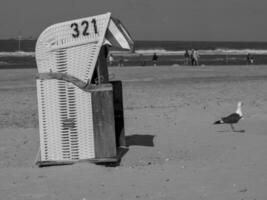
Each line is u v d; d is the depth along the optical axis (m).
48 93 11.34
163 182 9.62
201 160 11.56
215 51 143.25
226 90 28.52
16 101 24.19
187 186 9.27
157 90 28.80
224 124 16.64
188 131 15.47
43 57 11.42
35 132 15.93
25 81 36.50
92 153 11.34
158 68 53.00
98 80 11.55
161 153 12.45
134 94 26.75
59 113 11.34
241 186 9.13
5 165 11.60
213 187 9.12
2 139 14.80
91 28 11.23
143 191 9.05
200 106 21.69
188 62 68.94
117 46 11.27
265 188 8.97
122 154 12.34
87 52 11.26
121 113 12.94
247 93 26.88
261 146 12.97
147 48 154.12
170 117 18.50
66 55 11.34
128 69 50.56
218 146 13.12
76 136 11.36
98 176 10.30
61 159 11.41
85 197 8.81
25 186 9.66
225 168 10.61
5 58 92.25
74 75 11.33
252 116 18.58
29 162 11.88
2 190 9.42
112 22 11.24
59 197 8.87
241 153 12.17
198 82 34.22
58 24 11.35
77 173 10.58
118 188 9.32
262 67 55.69
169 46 185.88
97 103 11.23
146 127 16.36
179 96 25.70
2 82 35.78
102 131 11.24
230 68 53.06
